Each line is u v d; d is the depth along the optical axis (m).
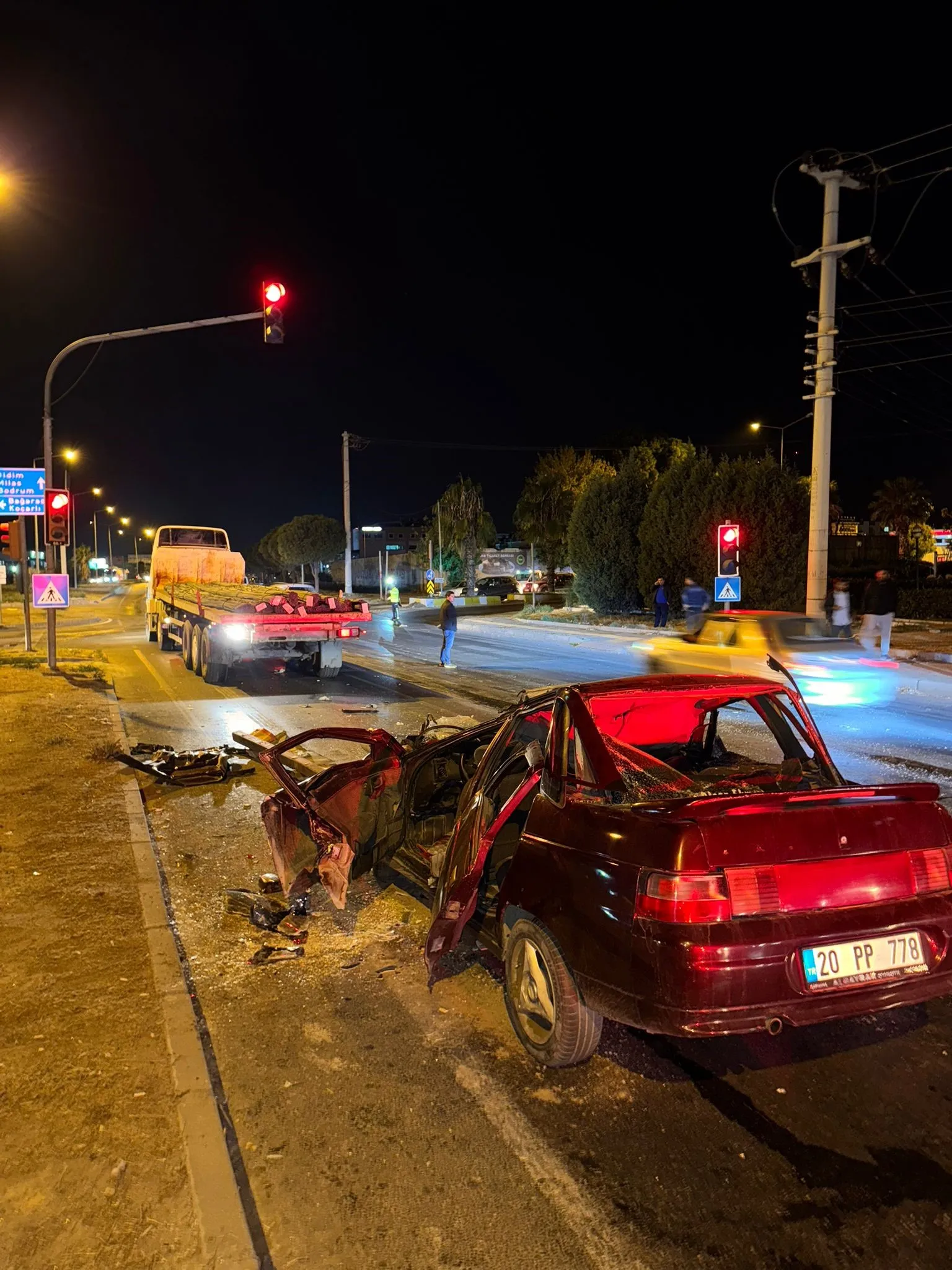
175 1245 2.47
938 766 8.59
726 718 6.83
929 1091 3.31
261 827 6.95
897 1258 2.47
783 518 25.02
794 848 3.01
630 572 30.92
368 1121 3.16
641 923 2.94
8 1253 2.44
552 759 3.71
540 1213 2.67
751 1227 2.60
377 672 17.17
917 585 28.73
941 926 3.12
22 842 6.25
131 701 13.37
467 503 60.88
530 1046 3.55
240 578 23.33
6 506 17.28
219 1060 3.60
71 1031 3.67
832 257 19.12
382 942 4.78
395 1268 2.46
